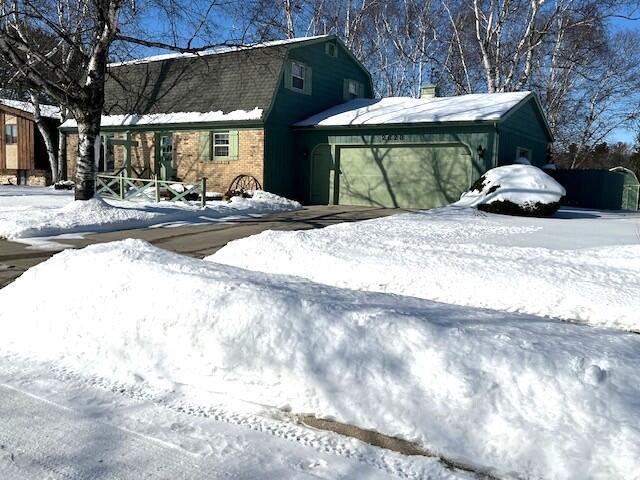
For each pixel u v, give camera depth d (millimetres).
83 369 3986
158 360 3836
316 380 3277
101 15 12891
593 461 2553
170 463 2855
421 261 6641
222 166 19516
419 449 2916
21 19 13539
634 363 3006
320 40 21094
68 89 12922
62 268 4828
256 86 19156
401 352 3256
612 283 5633
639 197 26281
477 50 28203
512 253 7387
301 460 2889
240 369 3539
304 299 3814
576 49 27672
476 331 3434
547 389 2855
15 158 28703
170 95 20766
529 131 20391
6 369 4016
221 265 5184
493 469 2721
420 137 17953
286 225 13297
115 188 19516
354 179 19531
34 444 3031
